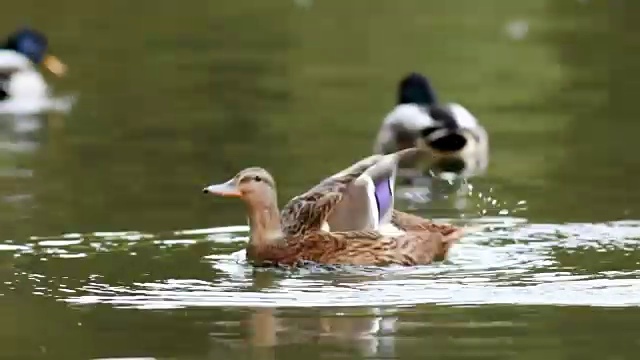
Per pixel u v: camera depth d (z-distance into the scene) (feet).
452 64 85.97
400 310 35.14
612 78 80.12
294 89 77.87
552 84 78.79
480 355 31.27
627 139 62.85
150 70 84.58
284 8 112.98
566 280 38.01
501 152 61.16
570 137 63.98
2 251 42.24
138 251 42.22
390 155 42.57
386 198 41.55
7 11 109.40
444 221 46.75
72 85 80.89
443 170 58.59
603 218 46.60
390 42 94.84
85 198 50.72
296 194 51.57
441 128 61.87
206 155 59.62
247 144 62.23
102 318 34.58
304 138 63.93
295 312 35.12
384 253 40.37
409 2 115.75
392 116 64.18
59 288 37.70
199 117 69.56
